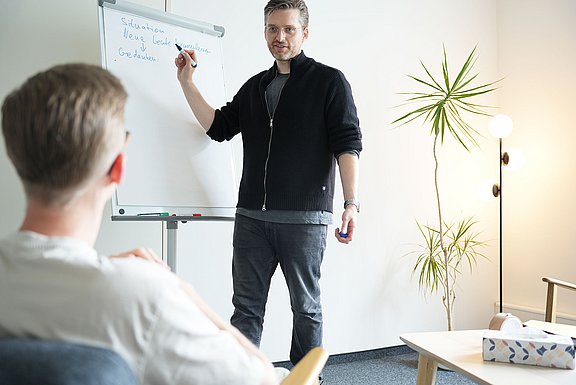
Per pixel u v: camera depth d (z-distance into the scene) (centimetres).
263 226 205
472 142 375
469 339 167
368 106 338
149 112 213
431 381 163
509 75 381
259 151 208
